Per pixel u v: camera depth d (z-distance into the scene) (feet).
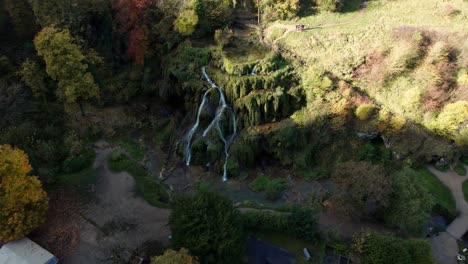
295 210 168.14
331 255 160.35
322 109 215.10
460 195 189.57
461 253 164.25
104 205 181.37
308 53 240.32
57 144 212.02
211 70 227.81
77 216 173.88
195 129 227.81
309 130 218.38
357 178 166.40
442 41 214.07
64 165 198.59
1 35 243.60
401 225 163.22
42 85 223.92
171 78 236.84
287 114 227.40
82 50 229.86
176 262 121.90
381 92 220.23
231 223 140.97
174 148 230.68
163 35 243.81
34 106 223.92
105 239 163.22
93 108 245.45
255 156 223.30
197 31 248.32
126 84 255.29
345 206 168.25
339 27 254.47
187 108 235.20
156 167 219.61
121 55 260.42
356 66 228.63
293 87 223.51
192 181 212.84
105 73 253.03
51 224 168.45
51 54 201.77
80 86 217.56
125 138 235.20
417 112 209.15
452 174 199.72
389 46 226.79
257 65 224.53
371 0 282.15
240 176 215.72
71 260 153.28
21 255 143.74
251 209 186.29
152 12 246.06
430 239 170.60
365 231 157.99
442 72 211.41
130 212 178.19
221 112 222.69
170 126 240.94
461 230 175.01
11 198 145.18
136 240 163.22
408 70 219.20
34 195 152.35
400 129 203.62
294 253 161.17
